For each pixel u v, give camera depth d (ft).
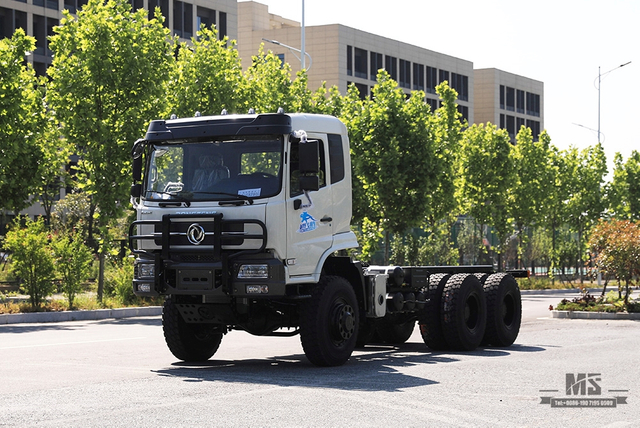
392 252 125.70
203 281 35.47
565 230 176.45
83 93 83.25
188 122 37.29
